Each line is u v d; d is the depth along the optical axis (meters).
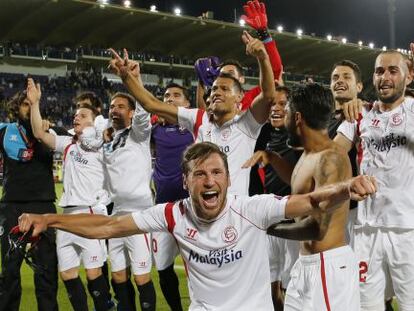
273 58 3.92
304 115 2.96
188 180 2.42
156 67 34.12
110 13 28.28
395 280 3.55
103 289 4.83
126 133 4.78
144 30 30.70
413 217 3.49
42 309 4.59
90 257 4.78
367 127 3.71
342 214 2.98
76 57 31.38
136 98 3.87
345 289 2.91
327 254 2.93
